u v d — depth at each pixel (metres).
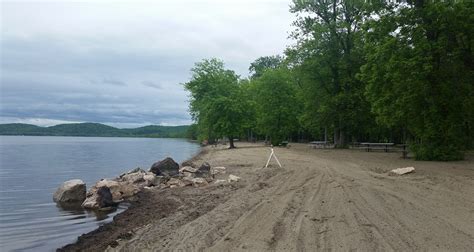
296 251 6.83
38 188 19.64
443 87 22.12
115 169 29.89
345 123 38.06
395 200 10.89
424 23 22.75
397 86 22.97
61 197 15.58
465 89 22.47
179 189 16.55
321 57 38.50
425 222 8.45
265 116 52.06
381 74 24.44
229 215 9.95
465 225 8.15
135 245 8.07
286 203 10.98
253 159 27.88
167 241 8.09
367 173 17.03
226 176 19.47
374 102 25.83
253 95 55.88
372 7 25.08
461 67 22.56
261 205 10.91
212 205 11.90
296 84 51.75
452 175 15.60
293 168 20.25
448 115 22.83
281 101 51.56
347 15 38.66
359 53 36.47
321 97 39.31
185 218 10.35
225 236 8.01
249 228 8.51
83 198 15.80
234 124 47.38
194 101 53.00
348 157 26.86
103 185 14.97
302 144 57.16
